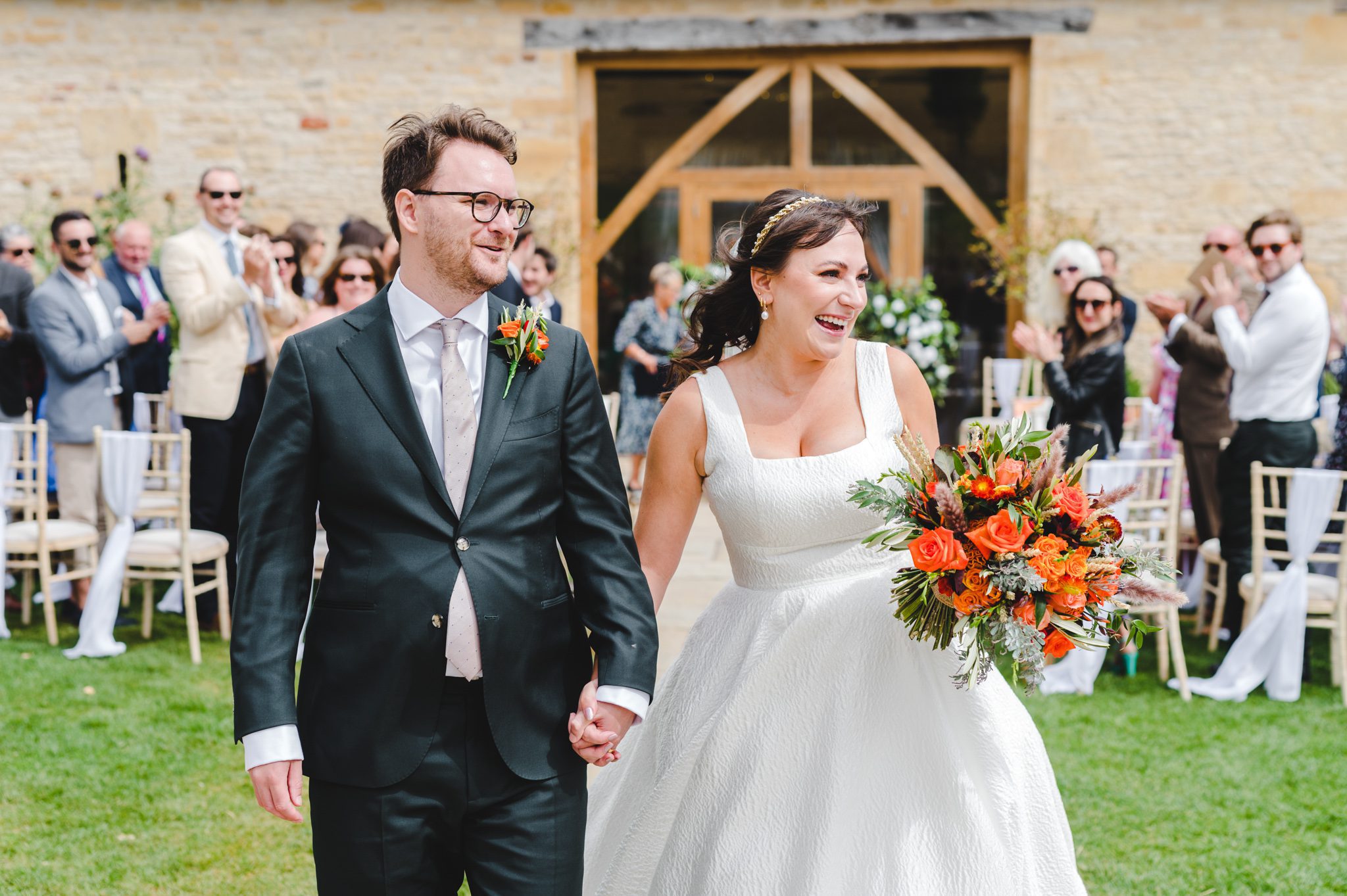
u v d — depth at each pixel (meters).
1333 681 5.00
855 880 2.17
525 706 1.90
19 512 6.57
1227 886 3.20
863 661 2.26
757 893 2.17
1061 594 2.04
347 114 9.52
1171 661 5.39
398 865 1.86
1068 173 9.22
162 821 3.62
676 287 8.70
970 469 2.11
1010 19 9.16
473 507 1.89
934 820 2.19
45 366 6.54
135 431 6.43
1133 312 7.26
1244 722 4.54
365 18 9.45
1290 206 9.05
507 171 1.91
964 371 9.73
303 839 3.52
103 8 9.46
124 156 9.55
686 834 2.28
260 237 5.55
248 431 5.78
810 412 2.39
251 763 1.80
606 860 2.49
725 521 2.39
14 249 6.92
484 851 1.91
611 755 1.92
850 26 9.30
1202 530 5.88
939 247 9.67
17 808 3.68
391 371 1.90
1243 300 5.91
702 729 2.32
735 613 2.41
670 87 9.69
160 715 4.54
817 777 2.21
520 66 9.47
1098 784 3.89
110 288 6.32
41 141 9.57
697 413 2.39
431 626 1.84
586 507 2.02
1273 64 8.96
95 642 5.35
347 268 5.56
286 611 1.88
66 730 4.36
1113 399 5.22
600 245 9.84
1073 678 4.94
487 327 1.98
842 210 2.31
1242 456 5.34
